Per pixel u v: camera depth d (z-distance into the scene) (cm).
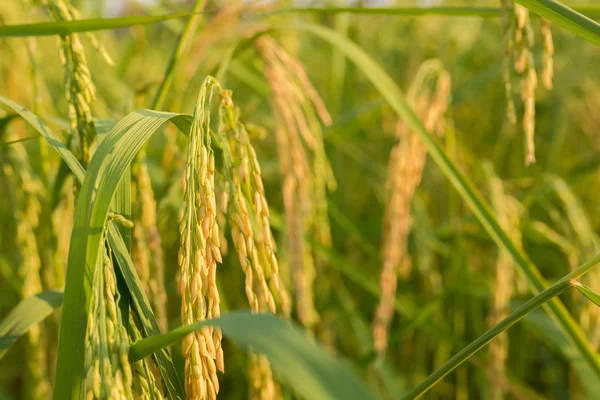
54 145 52
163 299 60
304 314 71
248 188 51
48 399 69
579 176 109
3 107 64
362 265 113
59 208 67
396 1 126
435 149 64
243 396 100
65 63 55
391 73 139
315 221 81
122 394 45
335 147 113
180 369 58
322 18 134
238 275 103
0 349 52
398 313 108
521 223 88
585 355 58
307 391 39
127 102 68
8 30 54
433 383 50
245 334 41
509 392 98
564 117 118
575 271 49
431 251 106
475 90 117
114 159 48
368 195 124
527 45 56
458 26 133
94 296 46
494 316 76
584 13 60
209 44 86
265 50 68
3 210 92
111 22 54
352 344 106
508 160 129
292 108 68
